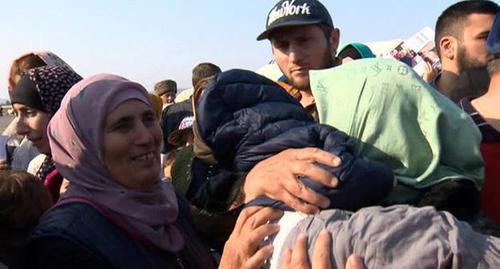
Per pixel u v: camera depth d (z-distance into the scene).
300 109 1.48
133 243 1.89
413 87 1.33
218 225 1.97
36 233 1.79
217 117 1.45
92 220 1.84
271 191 1.33
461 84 2.74
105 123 1.95
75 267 1.72
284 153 1.35
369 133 1.33
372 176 1.24
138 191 2.00
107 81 2.00
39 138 2.70
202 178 1.94
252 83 1.50
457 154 1.34
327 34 2.59
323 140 1.35
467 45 2.67
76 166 1.99
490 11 2.64
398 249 1.06
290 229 1.26
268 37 2.63
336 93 1.41
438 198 1.28
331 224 1.18
